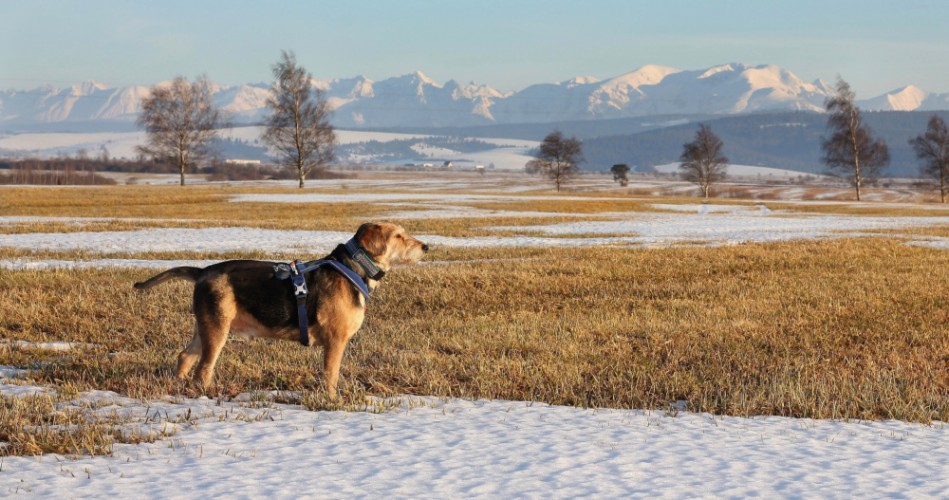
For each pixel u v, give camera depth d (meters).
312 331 8.45
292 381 9.40
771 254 24.34
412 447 6.56
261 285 8.41
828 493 5.53
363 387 8.95
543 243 30.33
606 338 12.62
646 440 6.92
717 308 15.35
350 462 6.11
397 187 135.00
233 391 8.80
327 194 73.38
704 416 8.11
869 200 127.75
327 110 89.06
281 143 89.00
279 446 6.56
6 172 158.50
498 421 7.58
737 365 10.98
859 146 96.12
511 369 10.09
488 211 53.69
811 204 72.44
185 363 8.94
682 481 5.75
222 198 64.19
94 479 5.65
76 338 12.03
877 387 9.45
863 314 15.03
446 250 25.94
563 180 127.00
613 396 8.96
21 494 5.33
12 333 12.26
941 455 6.65
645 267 21.16
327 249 26.97
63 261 21.75
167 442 6.65
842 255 24.53
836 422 7.95
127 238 30.36
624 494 5.43
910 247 27.09
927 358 11.75
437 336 12.45
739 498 5.40
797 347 12.38
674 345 12.16
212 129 101.81
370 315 14.70
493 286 17.59
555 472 5.91
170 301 14.91
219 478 5.68
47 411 7.61
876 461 6.41
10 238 29.72
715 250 25.47
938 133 101.31
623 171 171.00
